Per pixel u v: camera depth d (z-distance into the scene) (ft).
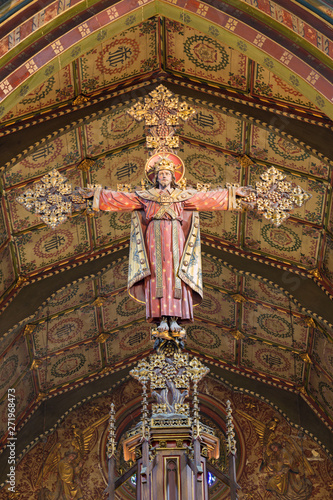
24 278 53.93
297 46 36.52
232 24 37.50
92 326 61.46
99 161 50.70
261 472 63.93
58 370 63.16
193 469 24.98
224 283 58.80
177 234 30.48
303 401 64.49
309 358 60.64
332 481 63.21
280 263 54.54
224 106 47.06
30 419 63.77
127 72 46.78
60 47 37.06
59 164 49.57
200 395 66.69
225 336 63.72
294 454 64.23
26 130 46.24
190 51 45.78
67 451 64.85
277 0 36.24
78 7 36.86
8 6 35.22
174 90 48.06
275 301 57.62
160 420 26.02
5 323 53.31
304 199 32.58
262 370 64.75
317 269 53.52
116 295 59.62
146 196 31.40
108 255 55.98
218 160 51.03
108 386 66.49
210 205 31.83
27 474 63.67
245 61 44.47
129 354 65.98
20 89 36.70
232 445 26.48
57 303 56.90
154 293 29.30
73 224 52.60
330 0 35.40
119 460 64.08
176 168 32.53
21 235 51.44
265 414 66.08
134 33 44.88
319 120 45.01
